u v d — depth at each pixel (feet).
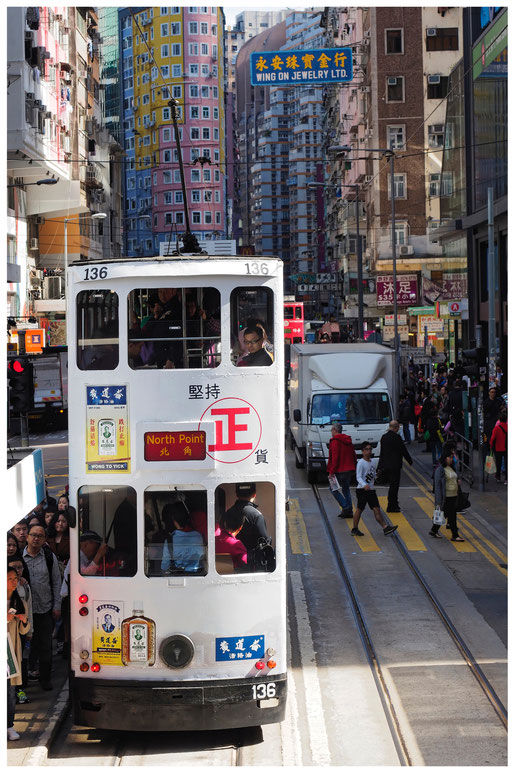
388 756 29.89
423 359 129.80
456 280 139.33
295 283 400.26
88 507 30.45
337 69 64.69
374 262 195.62
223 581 30.07
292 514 67.10
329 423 77.10
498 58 110.42
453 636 41.22
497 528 60.23
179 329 30.09
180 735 32.19
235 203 572.51
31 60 139.13
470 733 31.37
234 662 30.12
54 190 170.30
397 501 66.23
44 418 138.82
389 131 197.77
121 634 30.17
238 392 30.12
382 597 47.32
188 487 30.09
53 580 35.88
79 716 30.58
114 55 445.78
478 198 122.42
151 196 428.97
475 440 80.79
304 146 568.41
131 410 30.04
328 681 36.52
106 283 30.17
